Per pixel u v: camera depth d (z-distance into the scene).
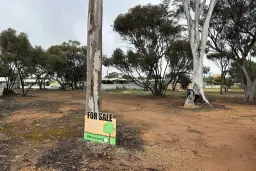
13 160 4.54
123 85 48.84
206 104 14.17
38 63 24.47
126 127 7.71
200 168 4.48
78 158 4.64
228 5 18.00
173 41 23.06
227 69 35.84
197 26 14.59
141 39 23.50
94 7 5.77
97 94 5.81
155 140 6.18
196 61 14.51
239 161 4.89
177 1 19.58
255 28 17.94
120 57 24.06
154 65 24.27
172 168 4.41
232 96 26.47
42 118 9.41
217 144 5.95
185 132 7.21
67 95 25.81
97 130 5.53
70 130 7.11
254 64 30.64
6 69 24.52
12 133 6.77
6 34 20.27
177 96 24.73
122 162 4.52
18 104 15.06
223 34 18.97
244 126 8.23
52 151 5.04
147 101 18.47
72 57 42.50
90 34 5.82
